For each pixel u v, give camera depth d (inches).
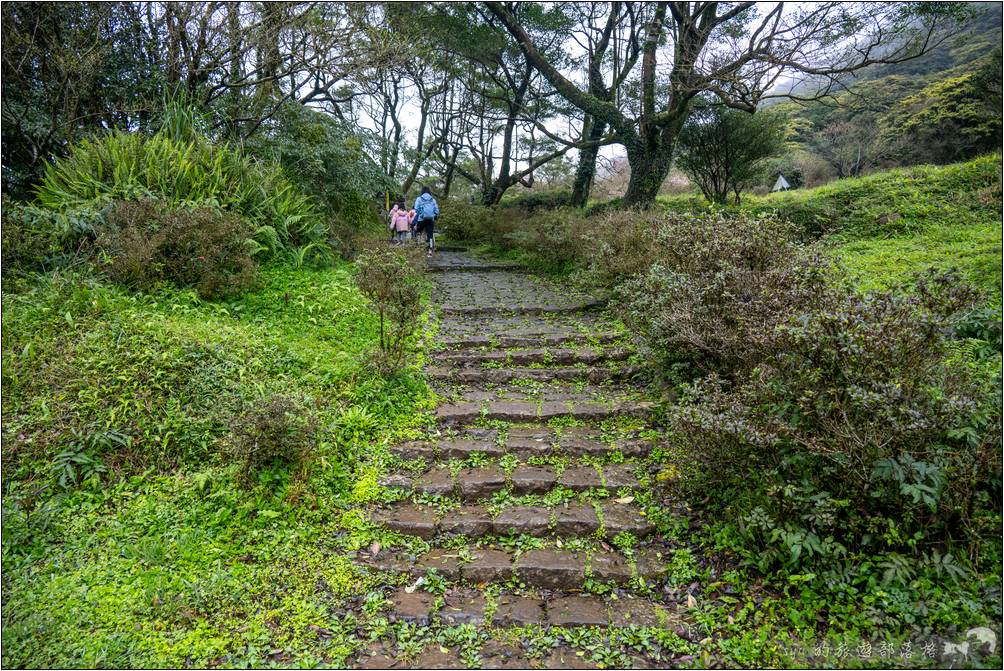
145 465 149.6
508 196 1053.2
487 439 177.6
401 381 200.8
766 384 130.5
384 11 434.6
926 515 118.8
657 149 515.5
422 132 812.6
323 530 139.3
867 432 115.0
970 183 413.1
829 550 113.5
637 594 122.6
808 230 389.4
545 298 314.0
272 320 228.2
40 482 139.3
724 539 128.8
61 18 318.3
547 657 108.1
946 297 129.4
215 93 379.6
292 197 322.0
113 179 263.9
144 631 108.7
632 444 171.2
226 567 126.1
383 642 111.2
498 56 628.7
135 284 218.8
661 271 197.8
